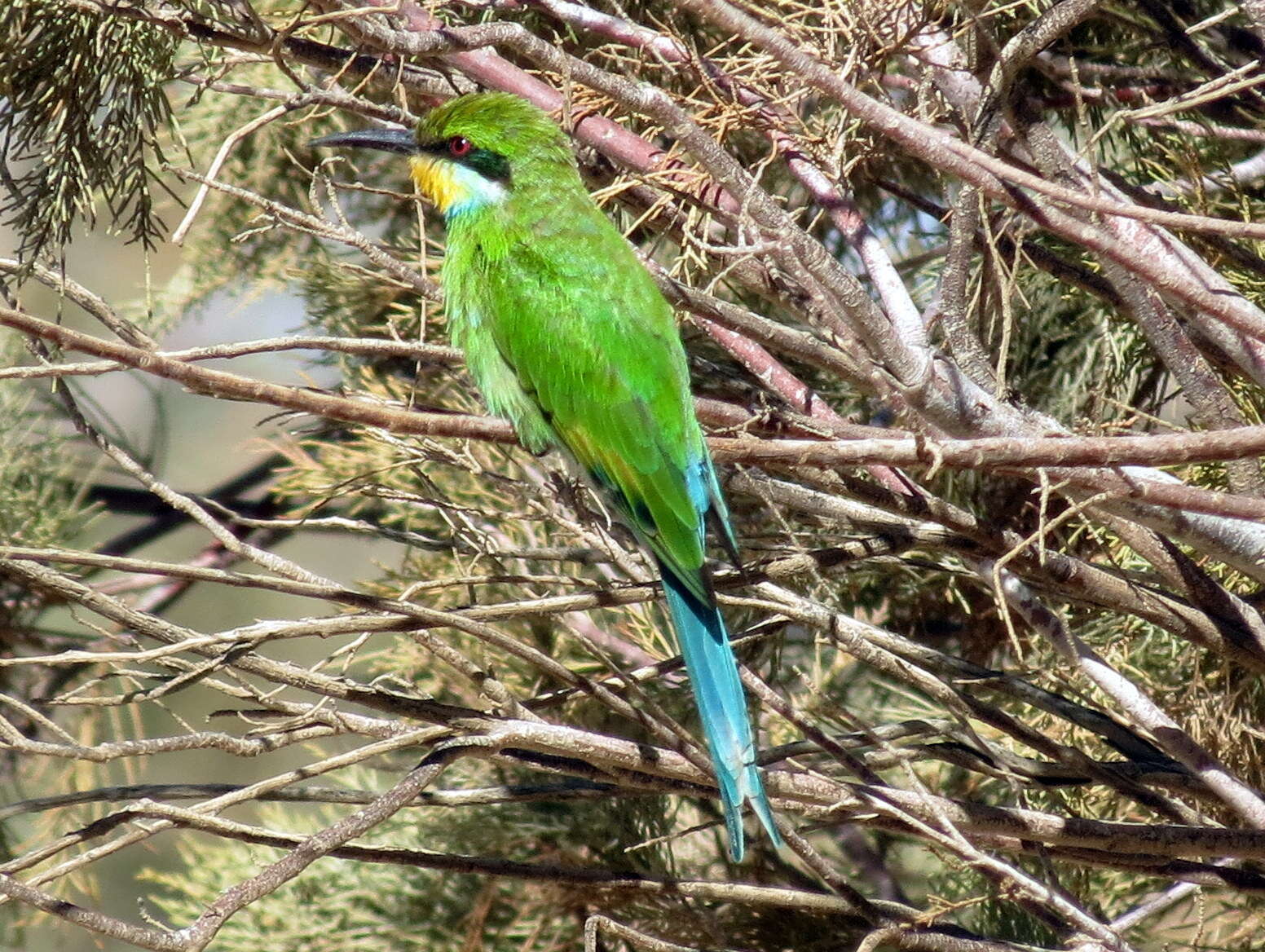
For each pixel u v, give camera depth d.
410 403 8.39
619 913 9.80
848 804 7.02
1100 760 8.72
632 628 10.16
